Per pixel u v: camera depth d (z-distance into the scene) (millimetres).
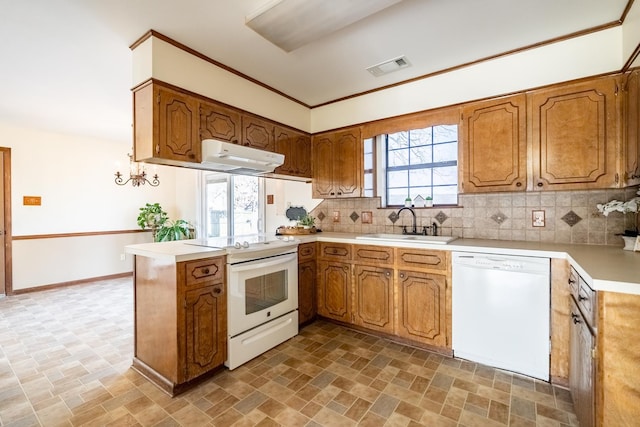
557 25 2049
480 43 2270
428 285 2420
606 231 2246
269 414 1713
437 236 2857
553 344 1954
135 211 5492
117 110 3607
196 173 5637
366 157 3262
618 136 1996
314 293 3105
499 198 2652
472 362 2273
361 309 2809
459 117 2605
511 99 2363
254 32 2092
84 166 4879
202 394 1901
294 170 3375
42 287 4445
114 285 4727
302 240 2904
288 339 2697
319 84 3002
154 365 2047
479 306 2195
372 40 2225
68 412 1738
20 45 2195
